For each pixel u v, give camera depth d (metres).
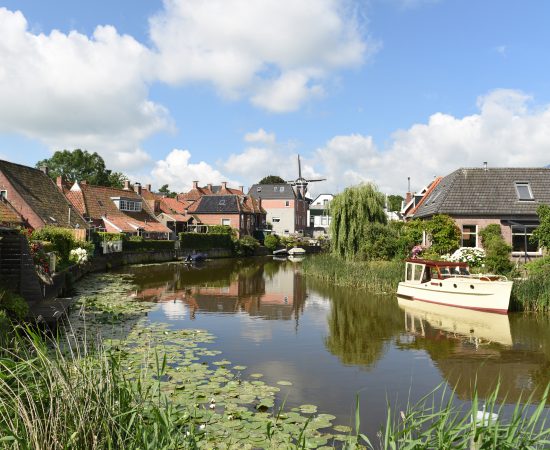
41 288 15.90
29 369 5.34
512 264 20.02
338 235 29.08
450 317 15.68
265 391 8.34
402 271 22.23
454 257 21.00
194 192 75.69
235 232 62.47
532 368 10.00
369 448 6.24
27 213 33.41
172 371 9.14
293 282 26.47
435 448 4.81
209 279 28.02
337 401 8.09
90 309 16.16
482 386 8.89
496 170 28.61
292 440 6.39
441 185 32.00
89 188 49.16
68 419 4.64
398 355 11.09
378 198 29.33
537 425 6.99
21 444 4.20
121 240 38.47
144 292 21.38
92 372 5.34
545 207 20.39
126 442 4.83
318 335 13.17
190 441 5.05
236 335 13.05
